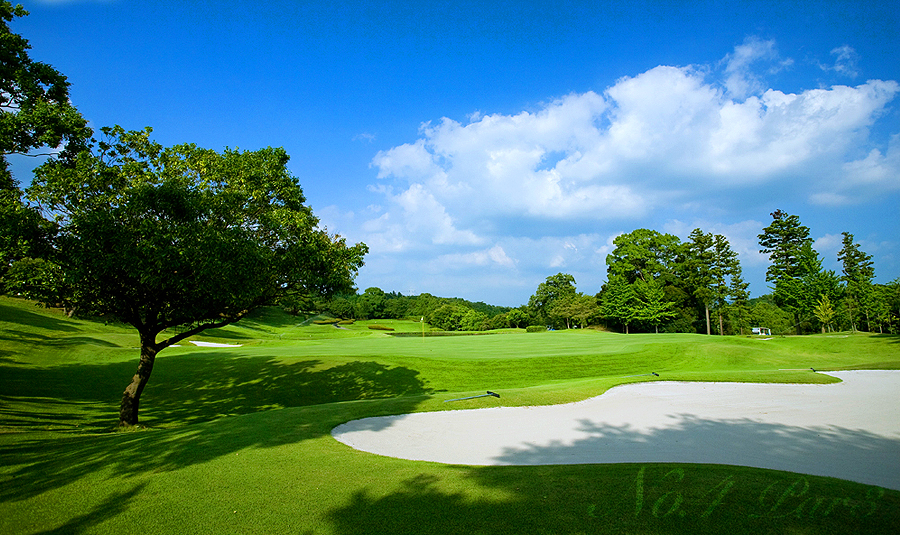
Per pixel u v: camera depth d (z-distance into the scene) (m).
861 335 43.50
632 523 5.58
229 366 24.69
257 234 15.98
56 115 15.50
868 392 17.25
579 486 6.79
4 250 12.58
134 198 12.77
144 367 15.48
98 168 13.66
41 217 12.84
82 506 6.70
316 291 17.34
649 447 10.32
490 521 5.79
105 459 8.96
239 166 16.36
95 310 14.70
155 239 12.39
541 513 5.95
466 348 34.75
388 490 6.96
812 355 35.62
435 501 6.48
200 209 13.81
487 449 10.24
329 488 7.11
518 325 104.94
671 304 69.50
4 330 31.33
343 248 17.75
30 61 17.03
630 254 74.56
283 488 7.15
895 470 8.45
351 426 12.19
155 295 14.34
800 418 13.19
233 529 5.86
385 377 23.52
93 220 12.30
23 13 16.81
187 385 22.05
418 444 10.67
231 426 11.41
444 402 15.04
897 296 57.03
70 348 29.02
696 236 71.19
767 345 39.19
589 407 14.89
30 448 10.34
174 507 6.57
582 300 87.25
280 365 24.62
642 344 35.75
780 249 67.19
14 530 5.99
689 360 31.06
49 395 19.75
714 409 14.59
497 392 16.67
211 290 13.30
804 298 62.16
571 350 33.06
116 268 12.76
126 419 15.09
